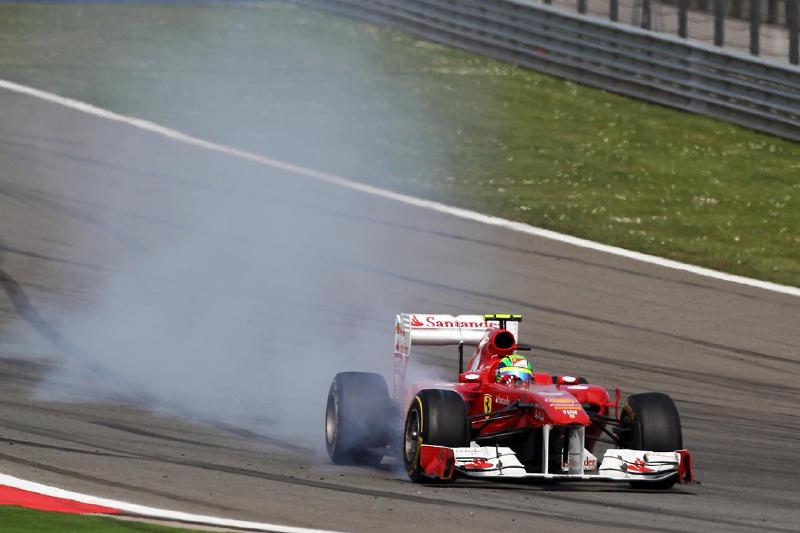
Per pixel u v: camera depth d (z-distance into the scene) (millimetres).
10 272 68750
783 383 56875
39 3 150375
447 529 29047
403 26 141000
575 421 33188
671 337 63438
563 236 81188
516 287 70750
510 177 95000
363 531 28516
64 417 43469
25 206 81000
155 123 103875
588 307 67750
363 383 38312
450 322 38969
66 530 27203
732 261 77688
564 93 119125
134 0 154000
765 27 110938
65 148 94938
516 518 30562
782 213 88938
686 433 46594
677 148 104000
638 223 84938
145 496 31484
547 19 124812
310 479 35094
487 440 35688
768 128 107812
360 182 91750
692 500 34281
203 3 155000
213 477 34531
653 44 115875
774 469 40906
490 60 130250
